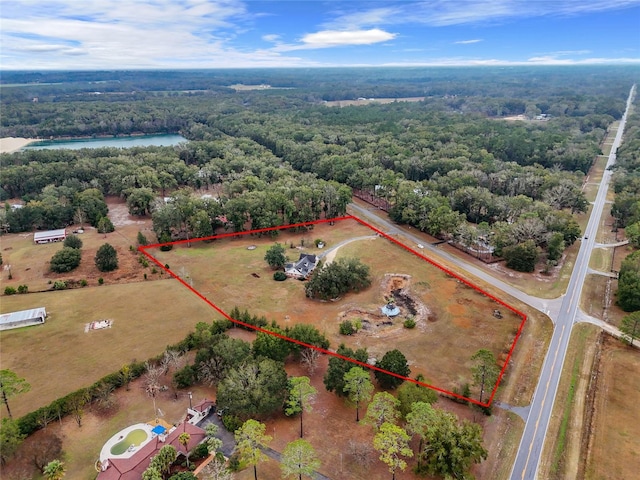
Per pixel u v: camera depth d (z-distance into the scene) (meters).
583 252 137.88
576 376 81.81
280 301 109.88
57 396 75.81
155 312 103.44
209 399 76.50
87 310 104.00
